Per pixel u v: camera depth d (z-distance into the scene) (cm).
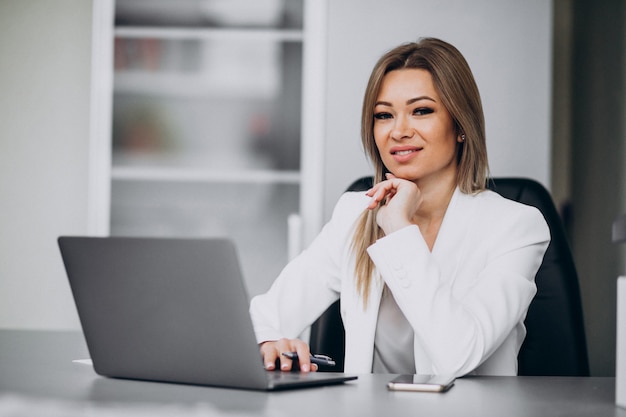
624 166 258
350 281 184
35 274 304
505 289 158
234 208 297
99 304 116
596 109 286
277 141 296
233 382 109
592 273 289
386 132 183
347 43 293
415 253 149
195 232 297
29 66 306
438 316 144
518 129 288
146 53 299
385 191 166
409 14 291
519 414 94
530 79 289
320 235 201
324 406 97
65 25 306
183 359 111
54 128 306
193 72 299
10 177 305
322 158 293
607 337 271
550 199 205
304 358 139
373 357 181
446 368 141
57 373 123
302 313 193
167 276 109
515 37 289
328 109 293
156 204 298
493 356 168
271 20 297
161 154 298
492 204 180
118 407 95
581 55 306
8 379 117
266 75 297
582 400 105
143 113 298
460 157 189
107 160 298
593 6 291
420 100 179
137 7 299
